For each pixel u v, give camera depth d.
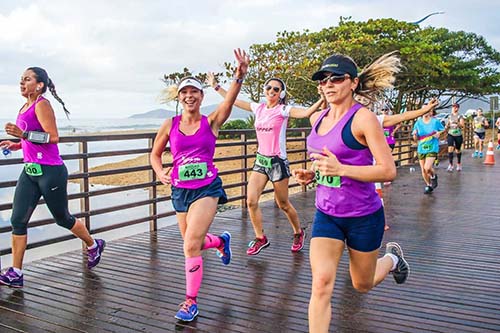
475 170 14.09
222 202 3.68
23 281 4.22
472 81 30.67
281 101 5.00
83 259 4.93
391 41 27.02
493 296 3.89
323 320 2.44
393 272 3.43
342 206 2.57
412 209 7.94
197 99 3.46
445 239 5.87
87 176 5.36
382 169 2.35
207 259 4.95
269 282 4.25
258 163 5.02
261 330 3.26
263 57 27.56
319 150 2.62
